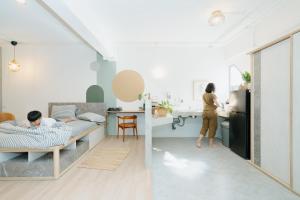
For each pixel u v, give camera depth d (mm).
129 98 5848
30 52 5715
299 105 2381
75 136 3619
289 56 2561
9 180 2773
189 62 5801
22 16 3604
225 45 5613
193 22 3980
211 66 5777
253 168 3277
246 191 2504
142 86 5828
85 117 5066
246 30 4320
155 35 4820
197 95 5793
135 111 5449
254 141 3406
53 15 3553
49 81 5754
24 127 3326
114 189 2508
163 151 4277
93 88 5809
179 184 2693
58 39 5141
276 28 3271
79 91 5793
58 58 5754
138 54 5809
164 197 2355
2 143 2824
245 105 3695
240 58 4934
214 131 4703
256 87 3352
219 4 3199
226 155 3984
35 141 2830
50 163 2824
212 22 3150
